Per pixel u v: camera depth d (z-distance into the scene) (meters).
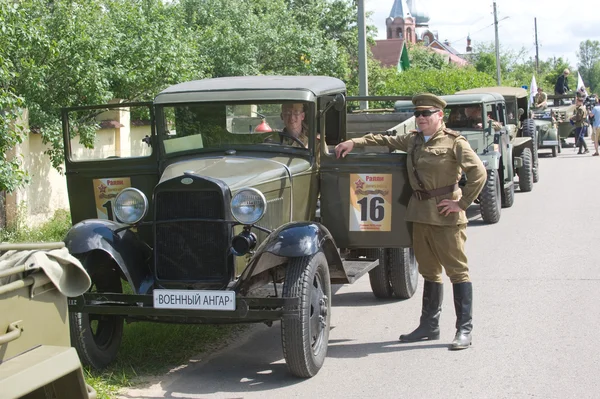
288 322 5.43
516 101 17.34
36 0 10.57
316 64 19.97
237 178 5.82
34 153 11.92
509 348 6.19
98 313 5.56
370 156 6.43
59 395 3.50
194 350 6.45
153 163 6.72
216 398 5.32
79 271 3.78
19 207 11.20
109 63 11.61
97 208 6.87
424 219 6.13
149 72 11.86
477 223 12.80
